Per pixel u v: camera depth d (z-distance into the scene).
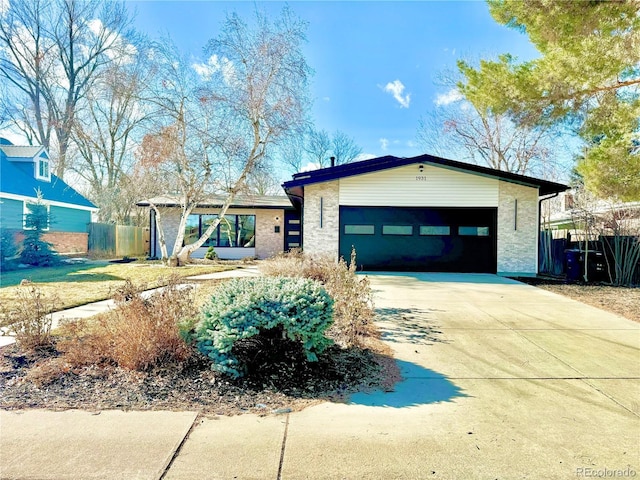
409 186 12.39
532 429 2.76
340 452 2.45
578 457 2.42
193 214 18.97
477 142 22.67
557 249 12.40
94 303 6.95
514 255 12.09
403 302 7.32
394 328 5.47
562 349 4.59
